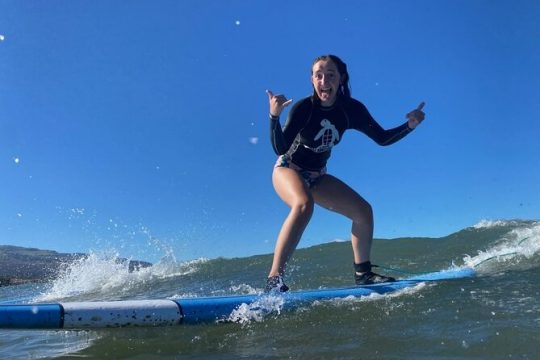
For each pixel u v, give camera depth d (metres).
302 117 4.12
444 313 2.83
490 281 3.73
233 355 2.43
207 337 2.80
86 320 2.85
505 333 2.34
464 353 2.16
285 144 3.99
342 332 2.65
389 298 3.37
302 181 4.05
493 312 2.75
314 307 3.24
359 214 4.41
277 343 2.57
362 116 4.40
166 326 2.98
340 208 4.46
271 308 3.18
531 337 2.26
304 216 3.85
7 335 3.30
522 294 3.16
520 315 2.63
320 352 2.35
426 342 2.34
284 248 3.79
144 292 5.30
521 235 6.02
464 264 4.91
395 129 4.42
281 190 4.12
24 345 2.98
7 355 2.77
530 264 4.31
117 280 6.41
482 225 7.09
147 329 2.97
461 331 2.45
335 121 4.25
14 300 5.45
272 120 3.83
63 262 6.87
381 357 2.20
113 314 2.90
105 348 2.72
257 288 5.02
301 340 2.58
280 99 3.77
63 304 2.90
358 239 4.44
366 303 3.26
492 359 2.06
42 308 2.81
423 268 5.12
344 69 4.22
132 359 2.51
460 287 3.59
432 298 3.27
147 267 6.98
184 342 2.73
